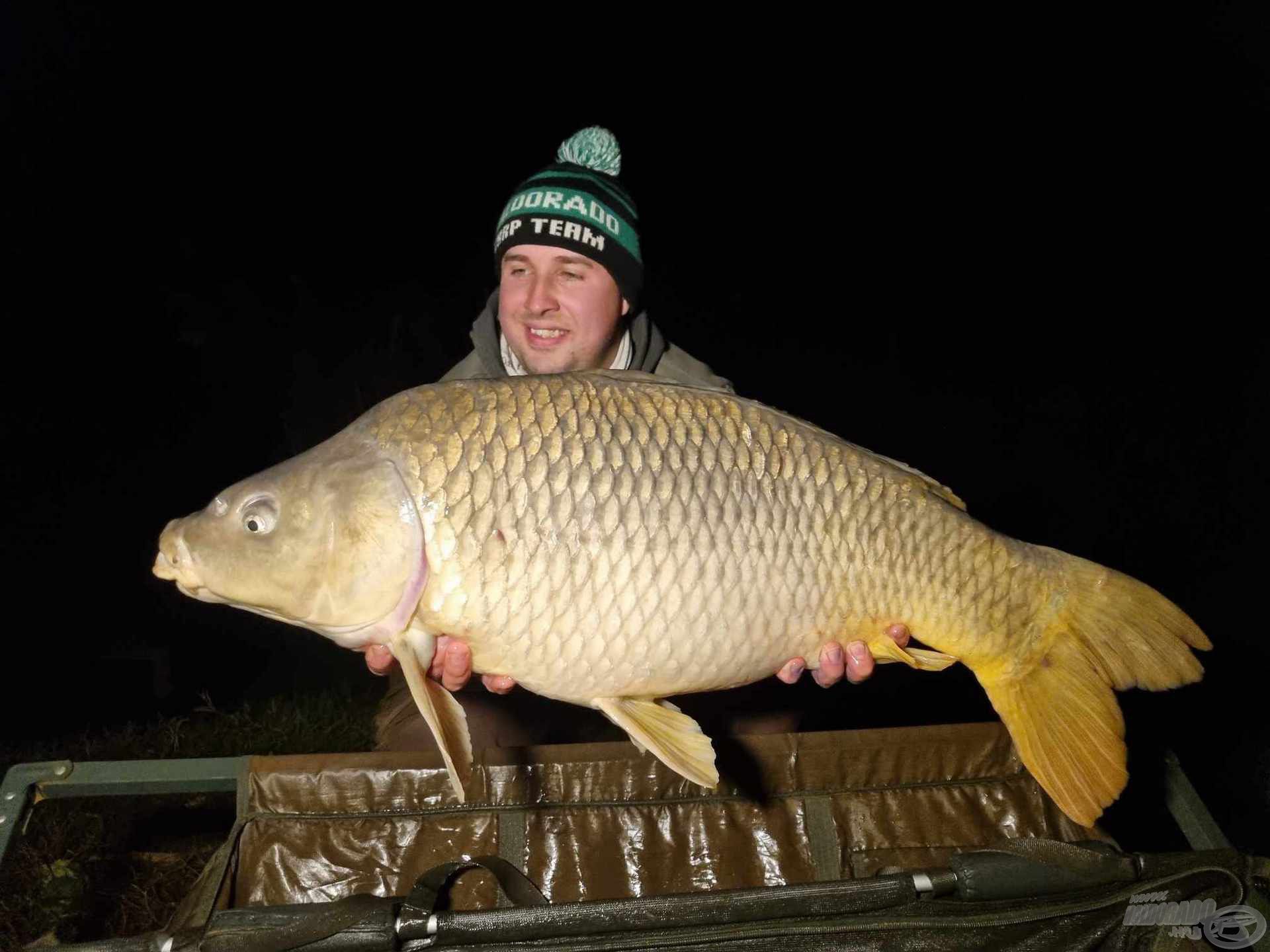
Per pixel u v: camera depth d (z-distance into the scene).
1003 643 0.94
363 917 0.79
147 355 4.43
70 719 2.33
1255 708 1.99
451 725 0.85
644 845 1.06
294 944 0.78
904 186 6.04
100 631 2.81
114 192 4.80
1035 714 0.94
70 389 4.23
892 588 0.91
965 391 4.65
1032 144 5.70
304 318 4.27
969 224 5.72
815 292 5.50
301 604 0.84
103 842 1.48
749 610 0.86
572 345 1.16
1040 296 5.16
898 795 1.10
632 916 0.80
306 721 2.00
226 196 5.00
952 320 5.16
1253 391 4.04
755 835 1.08
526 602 0.82
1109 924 0.81
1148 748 1.10
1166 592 2.72
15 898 1.35
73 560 3.29
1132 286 5.03
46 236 4.57
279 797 1.02
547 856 1.05
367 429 0.85
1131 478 3.61
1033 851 0.87
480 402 0.84
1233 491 3.34
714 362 5.12
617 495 0.83
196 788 1.02
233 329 4.39
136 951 0.80
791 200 6.15
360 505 0.82
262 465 4.08
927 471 3.86
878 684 2.11
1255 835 1.62
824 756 1.10
